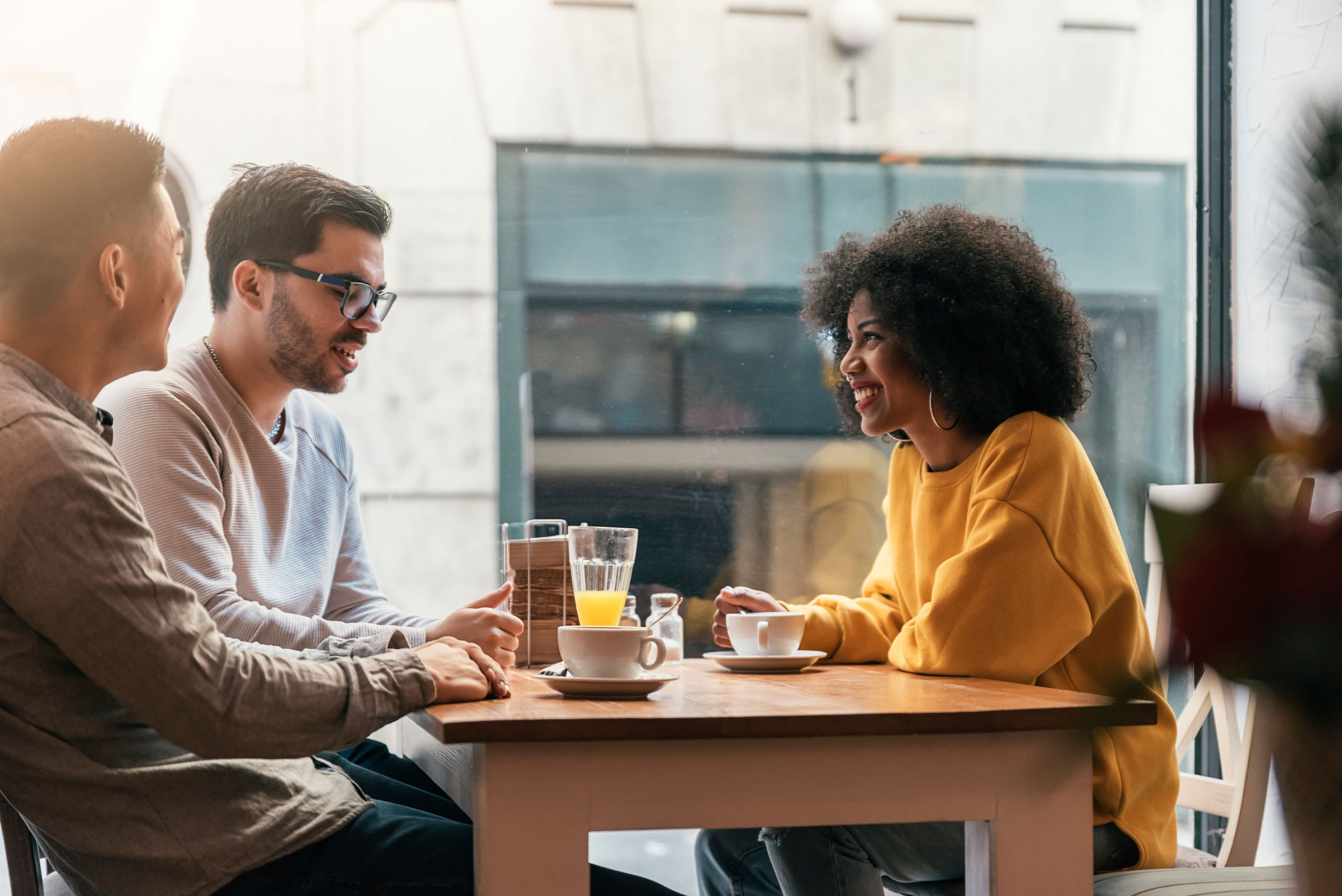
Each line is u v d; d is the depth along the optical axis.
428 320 2.04
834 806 0.90
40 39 1.88
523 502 2.05
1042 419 1.37
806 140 2.14
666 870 2.17
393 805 1.16
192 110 1.93
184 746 0.87
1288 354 0.38
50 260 0.94
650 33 2.10
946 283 1.41
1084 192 2.18
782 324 2.12
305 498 1.55
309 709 0.90
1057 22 2.17
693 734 0.85
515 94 2.07
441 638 1.19
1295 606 0.35
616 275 2.09
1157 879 1.08
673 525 2.08
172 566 1.29
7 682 0.88
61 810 0.90
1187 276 2.16
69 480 0.84
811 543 2.10
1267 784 1.20
